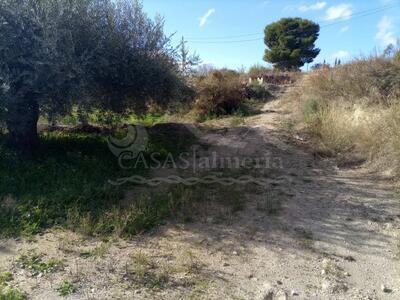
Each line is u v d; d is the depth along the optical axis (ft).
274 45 122.31
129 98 26.40
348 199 18.97
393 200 18.72
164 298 11.78
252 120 35.40
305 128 30.09
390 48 35.53
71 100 22.17
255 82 51.39
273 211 17.70
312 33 119.75
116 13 24.21
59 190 19.34
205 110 39.24
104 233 15.96
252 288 12.44
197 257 14.24
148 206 18.01
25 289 12.16
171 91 27.32
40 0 20.83
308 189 20.29
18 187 19.71
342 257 14.21
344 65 37.22
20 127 22.38
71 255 14.26
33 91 21.12
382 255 14.30
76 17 21.67
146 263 13.66
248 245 15.06
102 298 11.73
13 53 20.21
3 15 20.11
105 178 21.39
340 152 25.38
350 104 30.73
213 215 17.52
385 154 23.02
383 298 12.05
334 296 12.14
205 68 47.96
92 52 21.31
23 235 15.70
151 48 25.30
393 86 30.99
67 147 25.58
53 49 19.85
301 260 14.05
